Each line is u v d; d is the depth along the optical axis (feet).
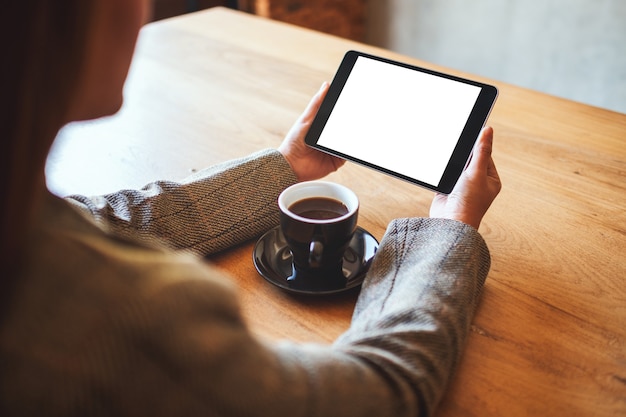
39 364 1.10
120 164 3.24
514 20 9.13
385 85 2.75
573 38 8.63
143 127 3.64
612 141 3.46
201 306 1.27
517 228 2.72
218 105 3.93
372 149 2.69
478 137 2.49
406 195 2.99
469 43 9.85
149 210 2.39
